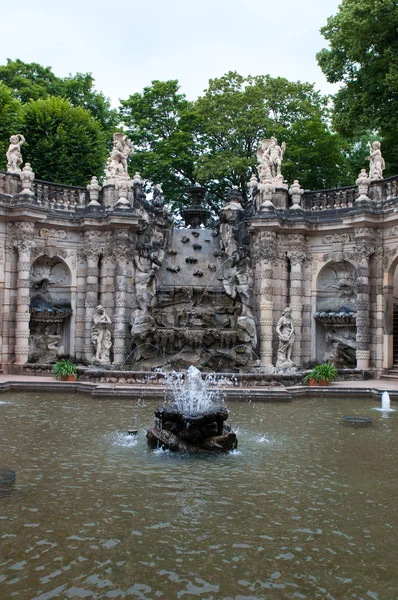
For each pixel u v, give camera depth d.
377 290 27.53
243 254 29.69
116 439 13.90
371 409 19.06
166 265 31.53
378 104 32.03
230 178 45.06
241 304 28.45
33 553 7.43
